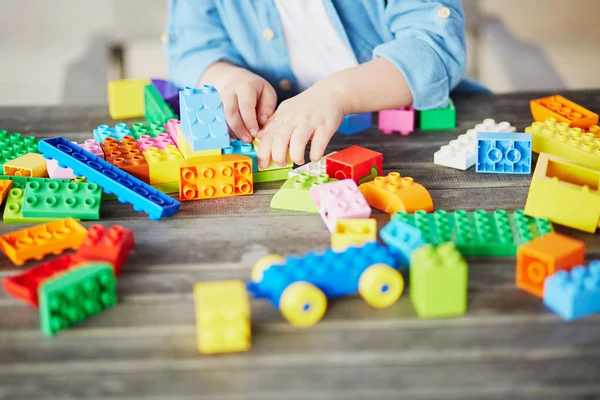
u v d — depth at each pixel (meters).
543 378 0.52
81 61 2.33
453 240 0.68
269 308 0.61
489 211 0.77
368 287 0.60
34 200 0.76
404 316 0.60
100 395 0.51
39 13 2.41
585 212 0.72
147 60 2.36
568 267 0.63
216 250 0.70
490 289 0.63
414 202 0.76
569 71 2.21
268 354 0.55
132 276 0.66
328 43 1.16
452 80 1.04
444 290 0.58
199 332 0.56
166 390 0.51
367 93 0.97
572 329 0.57
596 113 1.03
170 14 1.19
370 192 0.78
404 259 0.66
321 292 0.59
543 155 0.79
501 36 2.33
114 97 1.06
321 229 0.74
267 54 1.15
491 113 1.06
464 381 0.52
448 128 1.01
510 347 0.55
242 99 0.96
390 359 0.54
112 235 0.68
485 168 0.87
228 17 1.14
